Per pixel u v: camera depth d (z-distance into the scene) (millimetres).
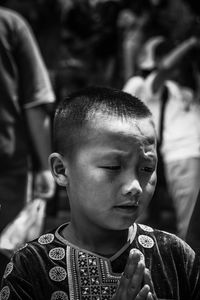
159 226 7355
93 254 2447
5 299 2422
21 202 4457
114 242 2473
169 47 6367
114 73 8531
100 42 8477
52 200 7027
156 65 6191
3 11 4480
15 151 4430
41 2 9023
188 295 2527
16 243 4109
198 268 2531
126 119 2393
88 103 2453
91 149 2379
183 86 6258
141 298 2248
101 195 2365
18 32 4461
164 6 8273
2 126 4402
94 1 8586
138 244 2506
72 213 2496
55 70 8031
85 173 2387
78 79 7875
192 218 2748
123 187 2348
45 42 8953
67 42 8430
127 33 8609
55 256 2465
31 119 4520
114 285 2410
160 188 6934
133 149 2361
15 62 4473
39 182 4578
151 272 2469
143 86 5988
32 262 2455
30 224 4289
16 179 4441
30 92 4496
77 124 2428
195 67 6301
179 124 5922
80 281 2420
